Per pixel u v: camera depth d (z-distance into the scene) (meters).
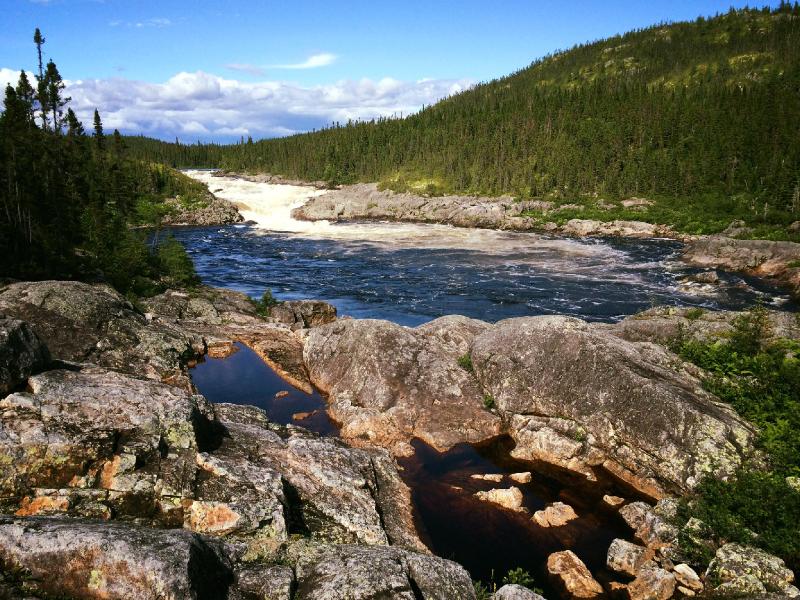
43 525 8.17
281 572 9.06
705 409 16.80
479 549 13.73
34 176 42.84
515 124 146.25
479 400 21.20
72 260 36.78
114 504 10.74
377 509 14.39
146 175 109.81
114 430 11.66
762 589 11.16
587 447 18.09
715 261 58.53
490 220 99.06
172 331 26.55
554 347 20.47
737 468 15.07
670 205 96.56
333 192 133.75
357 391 21.89
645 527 14.38
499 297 47.22
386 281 54.03
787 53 165.38
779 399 17.95
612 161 116.00
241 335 30.58
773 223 77.38
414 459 18.39
